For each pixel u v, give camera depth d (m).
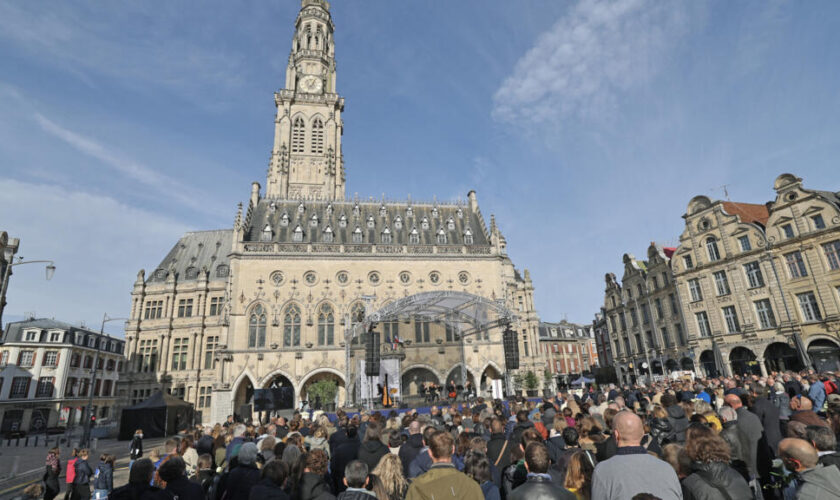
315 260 51.41
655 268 58.41
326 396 42.41
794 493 5.91
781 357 42.69
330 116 76.56
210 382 57.91
